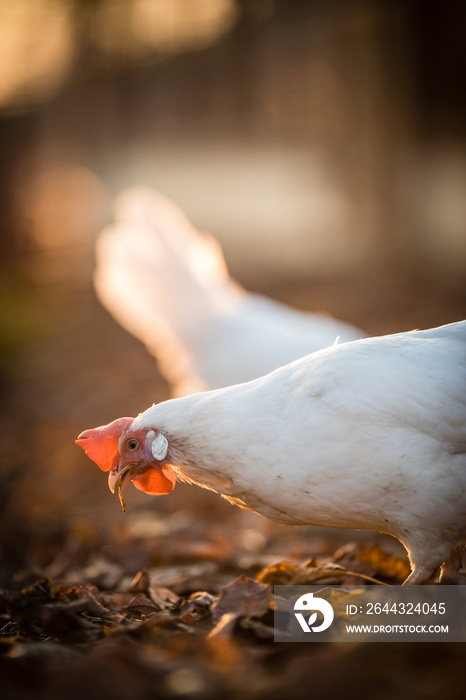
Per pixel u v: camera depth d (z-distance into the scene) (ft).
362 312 29.01
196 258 17.37
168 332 16.71
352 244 38.01
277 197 40.47
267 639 5.98
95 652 5.84
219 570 10.53
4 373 31.60
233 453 7.10
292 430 6.84
